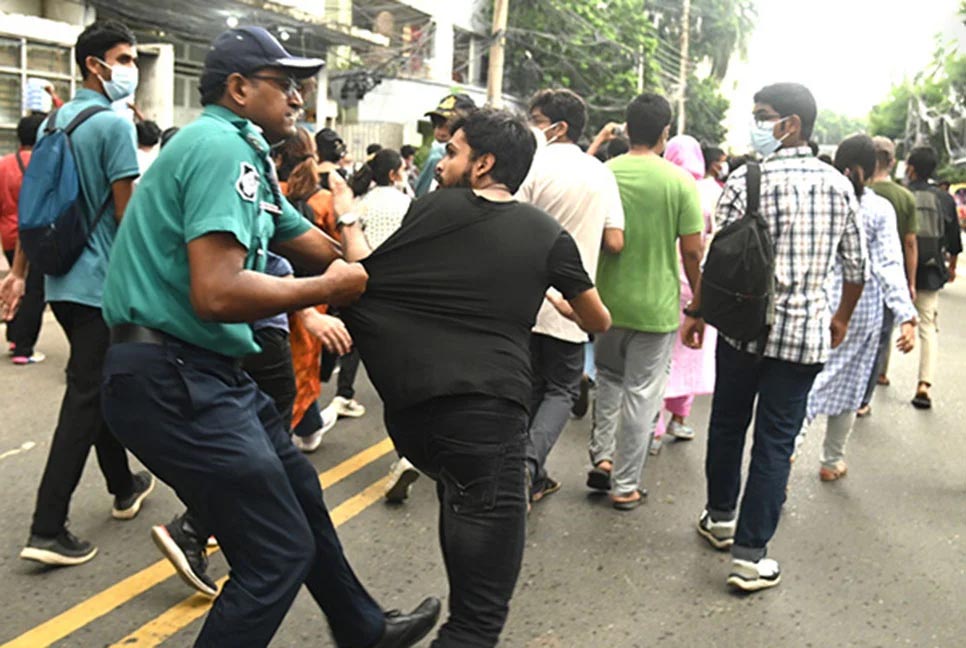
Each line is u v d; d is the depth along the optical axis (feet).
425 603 9.82
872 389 20.92
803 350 11.19
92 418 11.23
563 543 13.05
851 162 15.15
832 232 11.34
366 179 18.06
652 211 13.47
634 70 79.87
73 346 11.21
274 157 15.11
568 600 11.36
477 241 8.25
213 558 12.07
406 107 66.49
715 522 13.01
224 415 7.77
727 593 11.73
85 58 11.44
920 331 22.24
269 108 8.02
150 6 39.19
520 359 8.28
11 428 16.99
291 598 7.89
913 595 11.93
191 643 9.96
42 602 10.64
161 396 7.61
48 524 11.32
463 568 8.11
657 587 11.82
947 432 20.04
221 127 7.70
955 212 23.67
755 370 12.10
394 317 8.21
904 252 20.12
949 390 24.17
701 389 17.49
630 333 13.93
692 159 18.25
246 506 7.75
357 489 14.85
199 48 46.14
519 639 10.37
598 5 77.87
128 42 11.56
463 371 8.03
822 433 19.52
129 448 7.87
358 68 59.26
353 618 8.90
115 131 11.09
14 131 32.76
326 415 17.52
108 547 12.16
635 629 10.71
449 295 8.15
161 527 10.55
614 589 11.71
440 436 8.11
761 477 11.49
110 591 10.98
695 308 12.84
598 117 78.69
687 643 10.45
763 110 11.59
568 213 12.75
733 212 11.49
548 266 8.43
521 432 8.29
